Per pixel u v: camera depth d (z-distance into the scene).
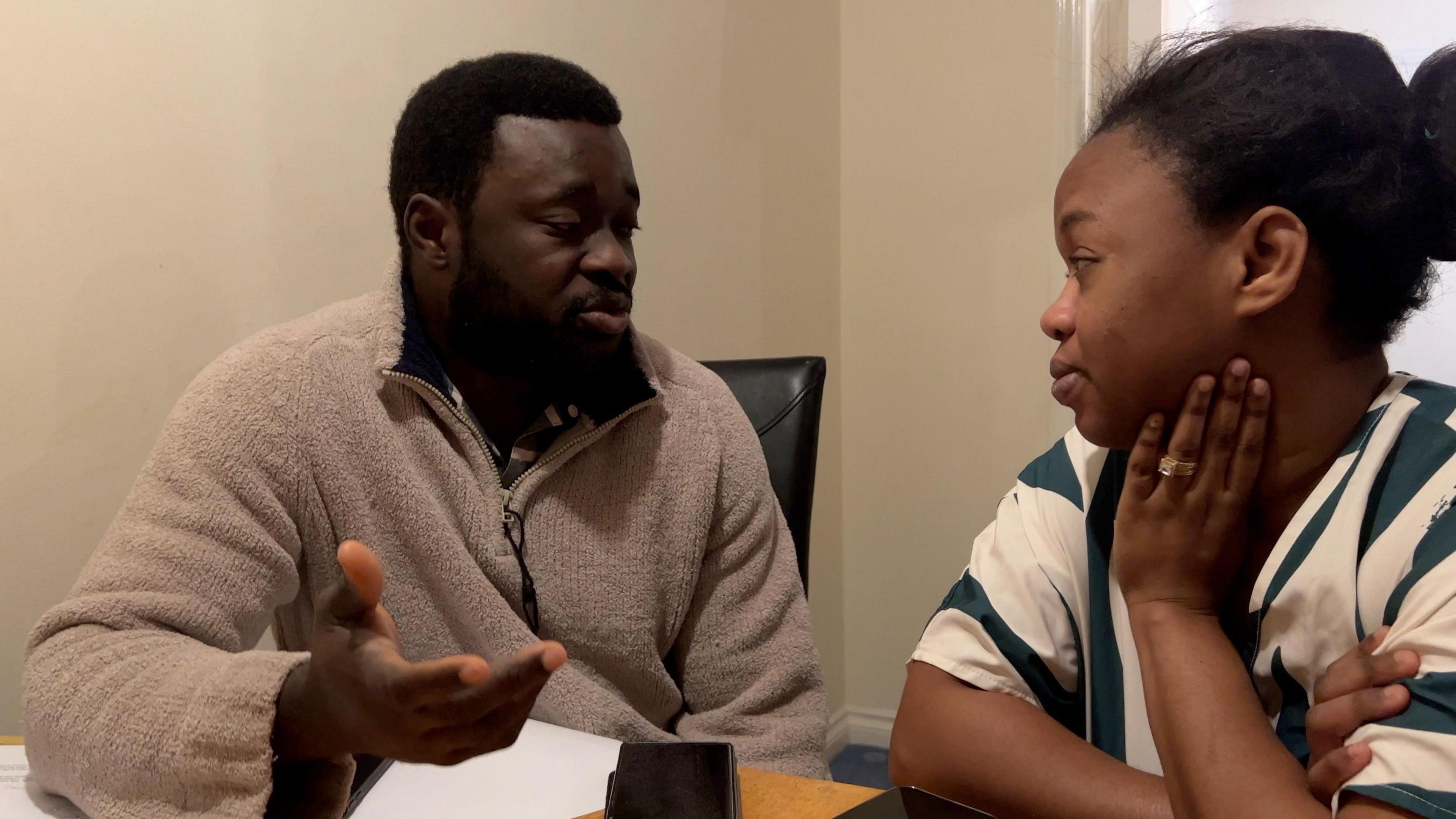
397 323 0.90
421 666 0.48
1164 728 0.57
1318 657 0.58
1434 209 0.56
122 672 0.65
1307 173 0.53
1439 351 2.04
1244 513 0.60
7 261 0.96
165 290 1.09
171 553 0.75
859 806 0.56
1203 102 0.56
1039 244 2.00
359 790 0.66
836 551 2.26
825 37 2.14
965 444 2.12
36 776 0.68
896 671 2.25
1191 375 0.57
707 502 0.98
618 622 0.94
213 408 0.82
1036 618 0.72
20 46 0.96
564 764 0.71
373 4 1.27
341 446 0.86
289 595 0.85
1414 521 0.55
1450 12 1.94
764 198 1.98
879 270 2.19
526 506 0.93
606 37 1.60
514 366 0.89
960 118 2.06
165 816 0.61
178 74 1.08
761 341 1.99
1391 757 0.48
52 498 1.01
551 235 0.85
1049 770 0.64
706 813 0.58
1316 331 0.56
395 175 0.92
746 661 0.99
